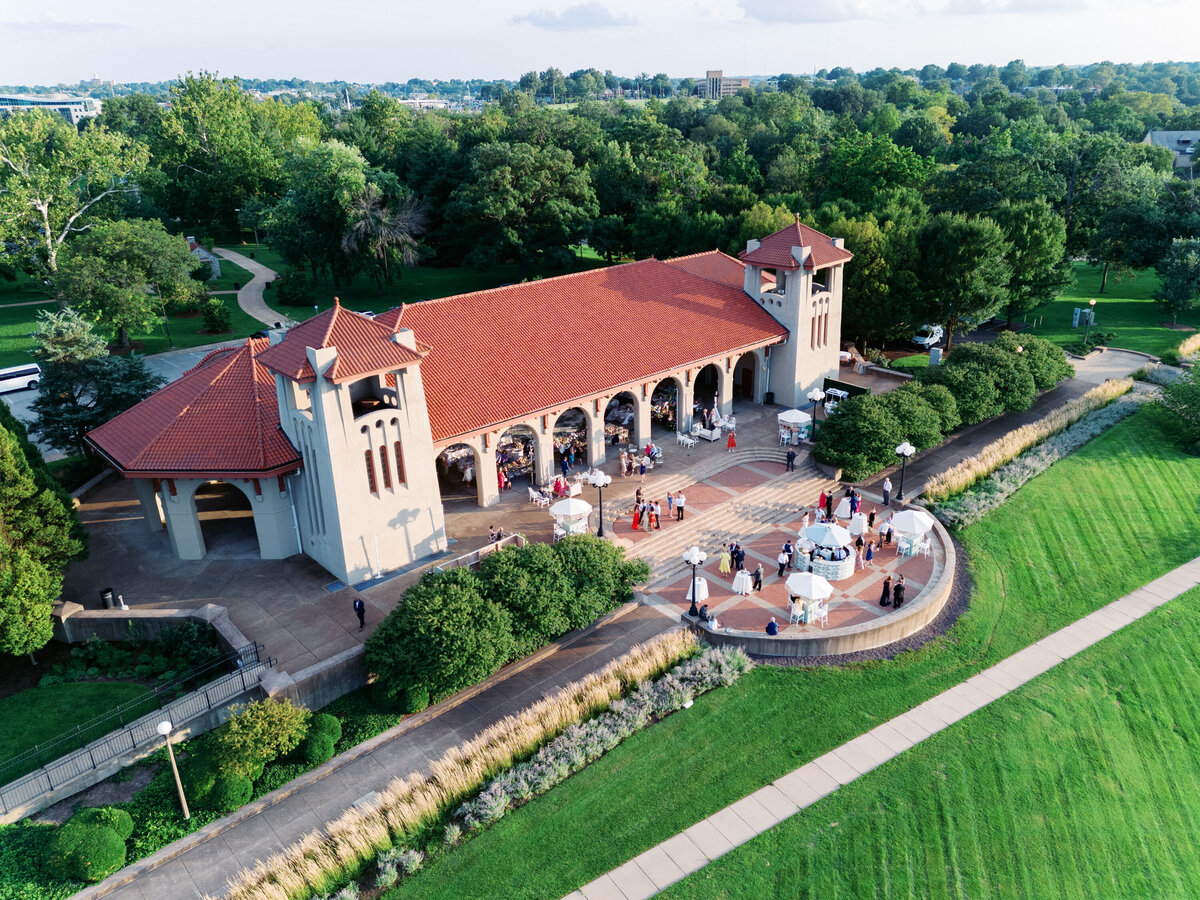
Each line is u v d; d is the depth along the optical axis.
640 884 26.38
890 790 29.98
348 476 37.47
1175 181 92.50
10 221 80.31
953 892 26.53
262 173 125.94
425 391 43.88
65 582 40.03
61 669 35.19
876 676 35.78
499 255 97.06
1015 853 27.95
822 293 56.75
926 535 44.56
